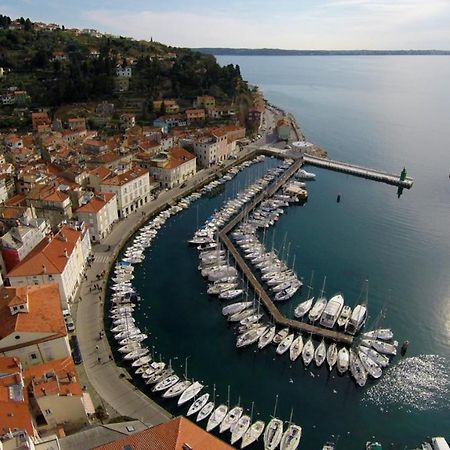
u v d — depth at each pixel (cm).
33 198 12988
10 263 10706
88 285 11162
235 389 8394
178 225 15300
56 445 5719
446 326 10400
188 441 4697
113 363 8588
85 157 18125
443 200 18625
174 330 9962
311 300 11025
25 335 7512
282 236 14838
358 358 9131
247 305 10700
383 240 14762
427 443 7356
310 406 8112
